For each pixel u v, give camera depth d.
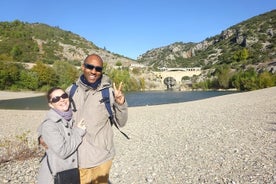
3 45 176.12
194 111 29.81
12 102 62.16
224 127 17.66
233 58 178.75
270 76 99.69
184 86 150.38
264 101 33.69
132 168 10.07
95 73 4.67
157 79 159.38
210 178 8.48
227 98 45.09
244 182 7.88
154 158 11.30
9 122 26.00
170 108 35.94
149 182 8.52
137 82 141.62
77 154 4.62
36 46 189.00
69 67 109.56
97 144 4.69
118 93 4.72
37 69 100.62
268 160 9.84
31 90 97.75
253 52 177.25
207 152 11.62
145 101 68.25
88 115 4.68
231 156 10.73
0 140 16.31
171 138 15.42
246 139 13.64
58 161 4.41
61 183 4.41
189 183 8.22
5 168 10.24
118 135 17.36
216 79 132.00
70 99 4.75
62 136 4.34
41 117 30.05
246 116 22.17
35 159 11.50
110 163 4.86
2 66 94.50
